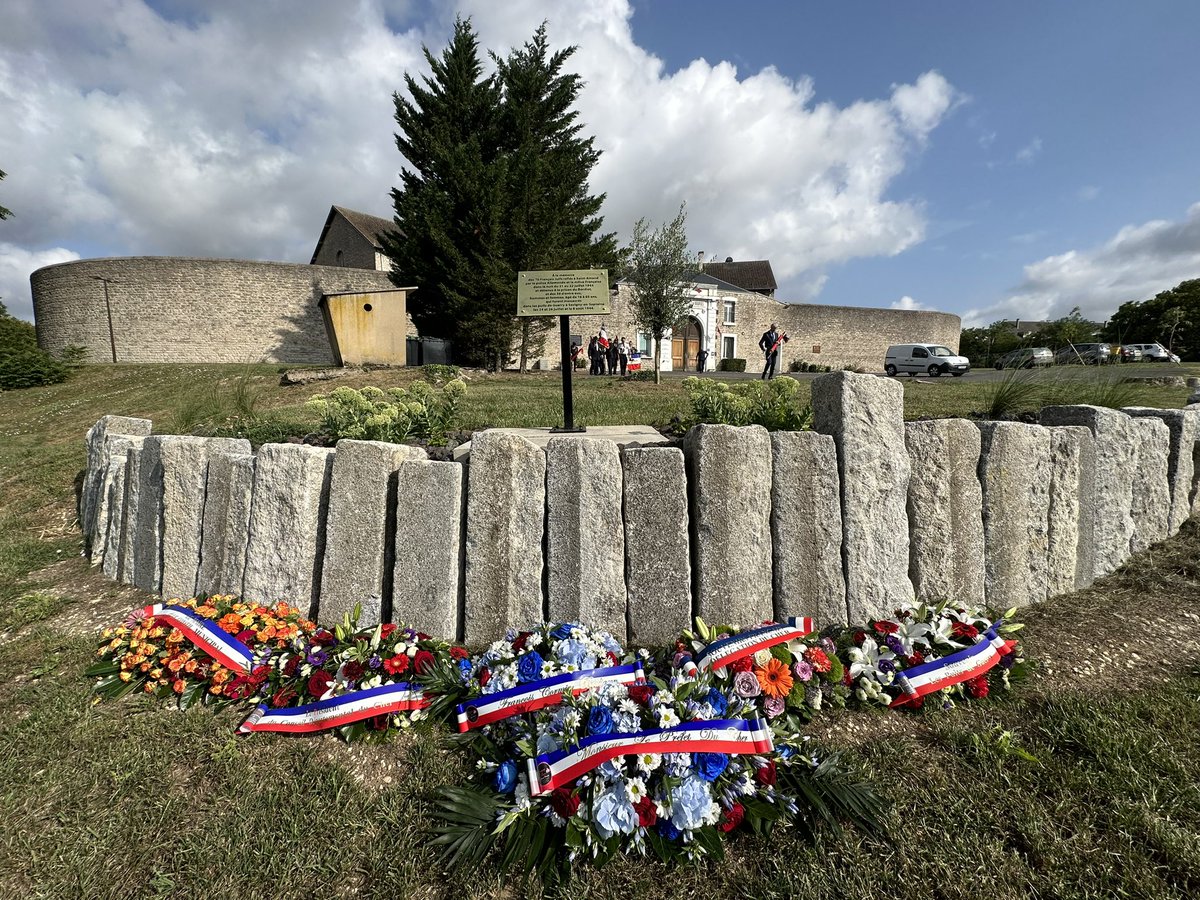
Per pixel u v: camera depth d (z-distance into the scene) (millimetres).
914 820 1890
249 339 24484
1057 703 2369
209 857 1836
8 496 5863
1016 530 3078
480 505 2748
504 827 1856
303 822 1938
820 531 2805
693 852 1771
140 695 2641
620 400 8523
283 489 3031
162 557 3582
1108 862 1721
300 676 2473
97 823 1986
